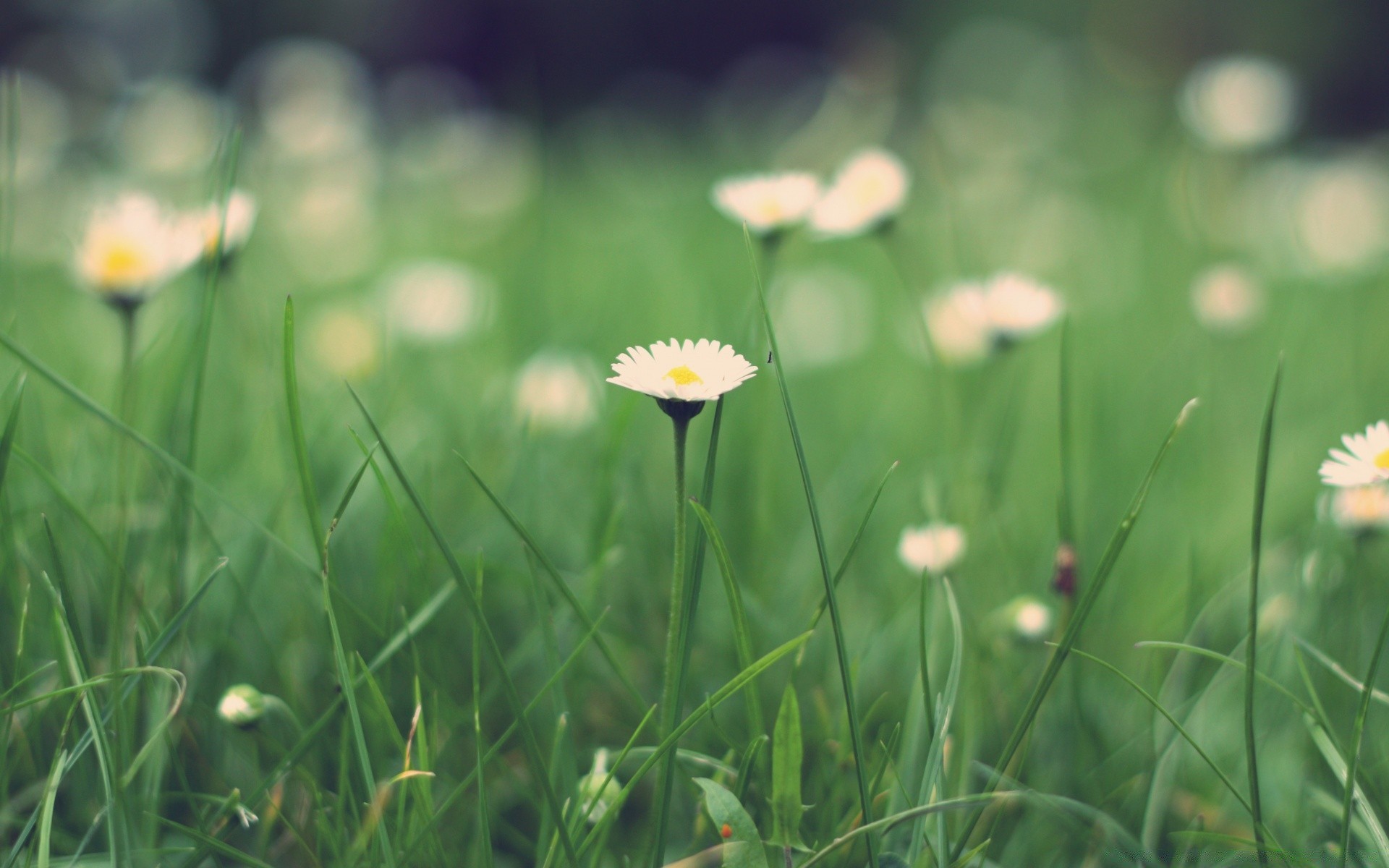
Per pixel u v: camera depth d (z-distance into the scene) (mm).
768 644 664
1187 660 650
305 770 602
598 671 663
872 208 728
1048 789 626
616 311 1238
